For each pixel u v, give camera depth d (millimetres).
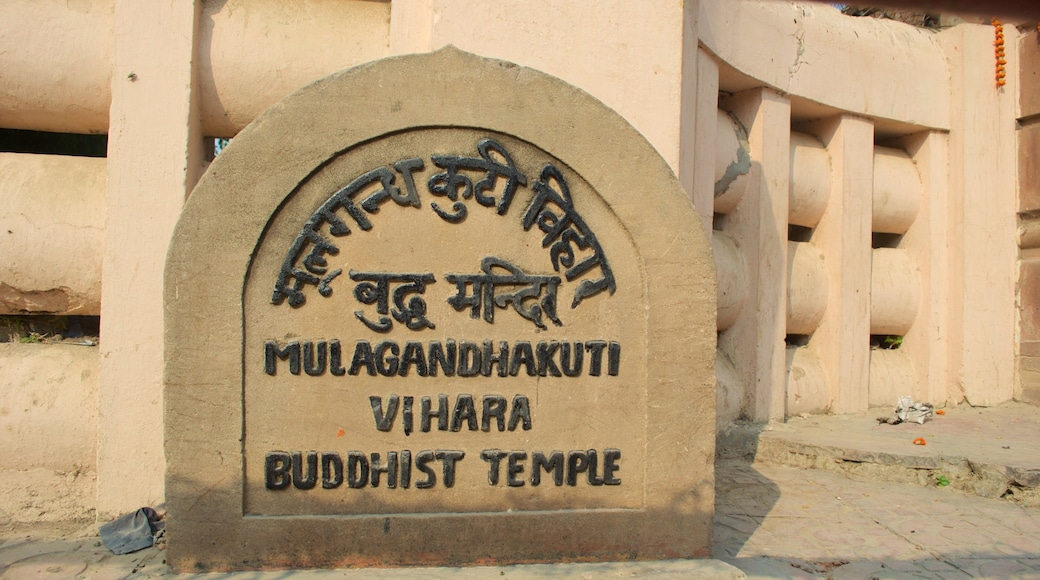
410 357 3008
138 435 3426
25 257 3537
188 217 2879
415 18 3875
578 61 3867
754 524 3740
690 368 3121
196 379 2885
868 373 6023
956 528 3721
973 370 6203
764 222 5406
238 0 3883
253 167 2918
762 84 5375
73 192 3658
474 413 3039
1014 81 6418
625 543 3088
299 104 2947
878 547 3457
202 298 2887
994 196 6340
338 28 3957
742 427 5148
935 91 6352
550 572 2947
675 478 3111
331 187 2977
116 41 3473
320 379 2965
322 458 2957
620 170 3104
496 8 3779
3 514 3473
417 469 3006
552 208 3094
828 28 5805
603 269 3104
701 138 4793
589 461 3086
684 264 3123
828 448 4688
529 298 3078
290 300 2947
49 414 3492
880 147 6582
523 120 3066
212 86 3773
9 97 3676
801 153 5879
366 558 2957
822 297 5895
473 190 3049
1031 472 4105
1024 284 6359
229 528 2898
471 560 3006
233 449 2900
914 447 4664
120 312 3424
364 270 2994
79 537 3314
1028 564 3291
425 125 3016
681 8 3994
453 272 3039
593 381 3100
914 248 6484
